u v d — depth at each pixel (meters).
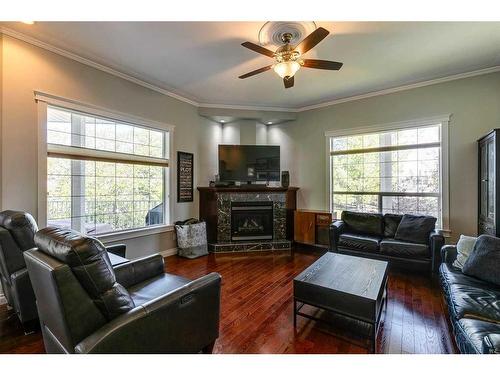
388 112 4.11
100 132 3.40
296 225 4.77
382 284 2.06
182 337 1.48
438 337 1.96
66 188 3.10
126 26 2.42
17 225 1.93
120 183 3.69
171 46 2.79
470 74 3.46
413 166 4.02
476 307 1.64
